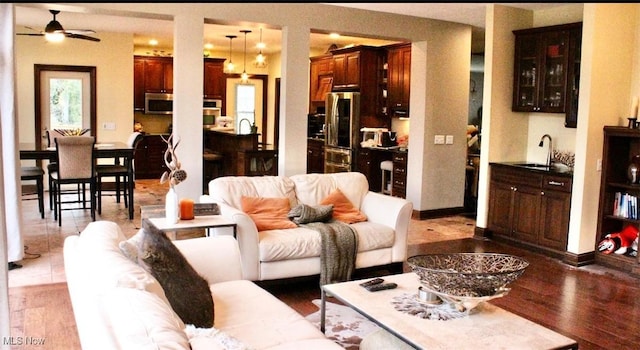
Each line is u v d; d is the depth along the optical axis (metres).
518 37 6.48
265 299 2.90
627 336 3.74
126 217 7.13
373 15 6.93
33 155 6.55
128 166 7.09
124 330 1.47
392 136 8.86
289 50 6.42
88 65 9.50
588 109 5.38
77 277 2.13
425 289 3.01
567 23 6.09
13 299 4.11
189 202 4.16
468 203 8.27
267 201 4.68
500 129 6.56
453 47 7.67
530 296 4.54
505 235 6.34
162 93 11.30
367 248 4.62
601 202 5.53
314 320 3.87
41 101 9.33
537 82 6.30
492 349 2.46
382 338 3.03
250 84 12.88
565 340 2.57
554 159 6.43
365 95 9.23
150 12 5.62
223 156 8.80
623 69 5.61
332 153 9.66
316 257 4.41
